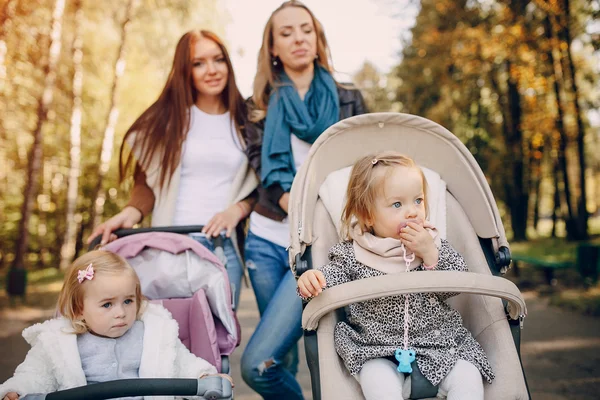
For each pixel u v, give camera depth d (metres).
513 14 11.07
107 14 13.66
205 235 3.32
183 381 2.00
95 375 2.42
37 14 11.43
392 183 2.34
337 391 2.18
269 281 3.47
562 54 10.49
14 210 14.80
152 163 3.56
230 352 2.80
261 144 3.51
